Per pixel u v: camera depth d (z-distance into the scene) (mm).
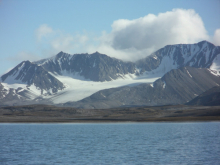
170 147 93125
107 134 138375
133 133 142625
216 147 92375
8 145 98938
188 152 83688
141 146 95812
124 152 84250
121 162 70938
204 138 116438
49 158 75875
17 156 78562
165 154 80750
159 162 70688
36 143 104438
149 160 73000
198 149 88750
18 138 121125
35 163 70188
